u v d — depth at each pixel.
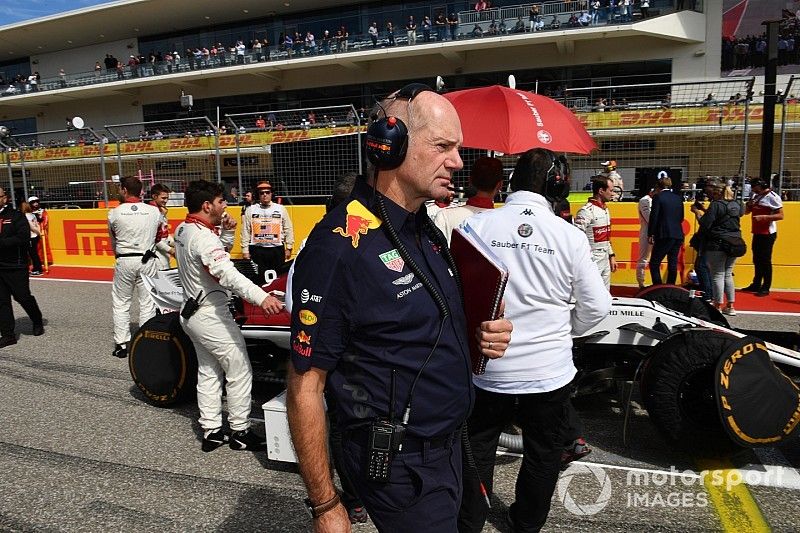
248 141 12.70
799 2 20.38
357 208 1.54
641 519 2.86
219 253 3.44
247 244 7.70
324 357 1.49
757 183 8.12
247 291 3.40
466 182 9.72
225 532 2.81
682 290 4.56
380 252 1.49
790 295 8.24
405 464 1.55
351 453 1.58
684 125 9.78
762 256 8.13
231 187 13.88
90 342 6.56
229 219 6.68
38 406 4.55
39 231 11.52
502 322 1.71
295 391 1.48
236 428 3.73
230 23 32.12
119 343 5.96
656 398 3.16
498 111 4.79
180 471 3.45
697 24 22.05
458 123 1.59
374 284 1.47
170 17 31.36
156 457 3.64
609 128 10.22
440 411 1.56
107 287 10.41
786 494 3.05
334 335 1.49
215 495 3.16
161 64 30.67
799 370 3.47
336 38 26.95
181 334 4.27
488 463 2.50
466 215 3.33
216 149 10.70
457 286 1.70
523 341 2.38
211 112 31.11
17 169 14.91
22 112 36.41
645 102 11.06
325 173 10.02
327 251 1.47
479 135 4.75
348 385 1.54
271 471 3.44
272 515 2.96
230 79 30.34
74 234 12.84
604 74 24.03
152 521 2.91
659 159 10.05
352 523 2.86
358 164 9.68
